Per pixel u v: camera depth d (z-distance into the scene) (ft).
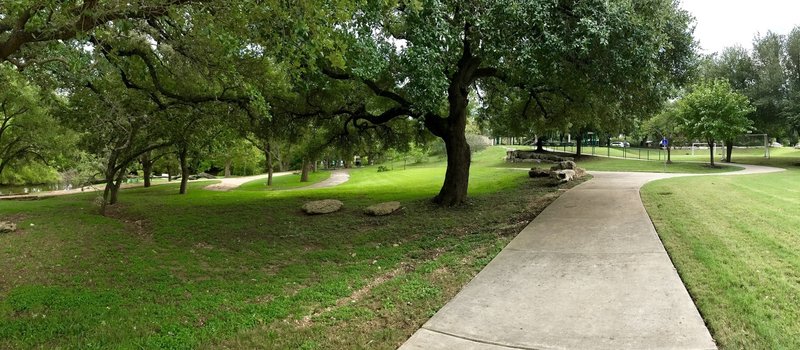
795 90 108.58
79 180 103.19
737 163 107.76
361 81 41.52
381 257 28.78
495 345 13.64
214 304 20.17
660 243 23.44
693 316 14.56
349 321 16.92
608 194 44.14
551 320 15.11
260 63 37.58
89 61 33.50
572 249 23.86
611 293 17.07
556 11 31.99
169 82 42.93
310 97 47.37
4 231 38.04
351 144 59.82
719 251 20.57
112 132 44.45
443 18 32.99
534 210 38.75
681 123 108.58
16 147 83.51
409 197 54.95
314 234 36.65
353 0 24.04
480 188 62.08
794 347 12.15
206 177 166.81
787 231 23.68
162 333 16.63
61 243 33.86
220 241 35.14
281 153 161.79
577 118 56.80
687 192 41.57
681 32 38.70
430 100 34.65
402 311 17.51
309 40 24.16
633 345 12.98
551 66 33.58
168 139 54.75
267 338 15.53
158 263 28.48
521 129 64.90
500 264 22.45
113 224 42.86
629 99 42.27
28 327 17.52
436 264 24.44
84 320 18.33
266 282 24.03
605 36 29.12
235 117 46.57
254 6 22.49
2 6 18.67
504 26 31.58
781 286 15.98
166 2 21.22
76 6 20.04
